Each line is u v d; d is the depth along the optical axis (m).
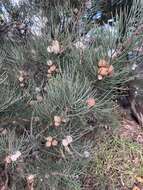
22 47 0.71
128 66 0.60
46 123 0.58
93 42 0.60
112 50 0.56
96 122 0.73
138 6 0.56
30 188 0.62
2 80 0.60
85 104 0.53
